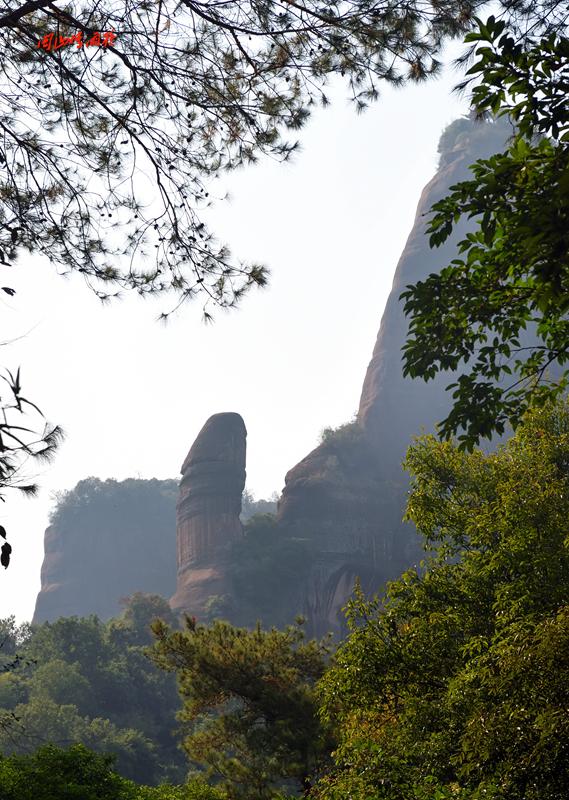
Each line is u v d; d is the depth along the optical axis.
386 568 143.38
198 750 26.91
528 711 11.24
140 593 127.12
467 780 12.94
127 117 10.13
